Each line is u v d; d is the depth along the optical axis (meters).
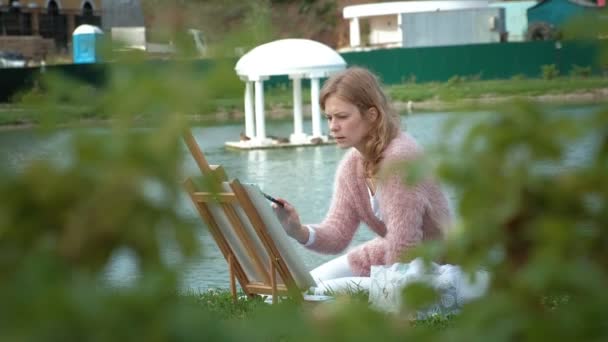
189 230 1.55
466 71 37.62
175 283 1.53
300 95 22.45
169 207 1.54
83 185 1.51
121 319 1.47
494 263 1.66
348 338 1.62
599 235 1.59
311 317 1.66
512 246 1.65
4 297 1.44
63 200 1.51
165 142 1.50
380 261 6.02
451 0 42.66
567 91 31.19
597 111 1.58
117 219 1.49
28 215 1.52
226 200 5.20
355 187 5.92
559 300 1.75
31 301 1.43
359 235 10.19
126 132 1.52
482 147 1.61
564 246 1.56
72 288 1.46
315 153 20.38
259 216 5.23
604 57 1.68
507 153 1.61
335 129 5.73
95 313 1.45
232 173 17.23
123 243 1.52
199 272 8.17
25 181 1.51
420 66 38.03
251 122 22.48
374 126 5.70
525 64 37.06
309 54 22.20
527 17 46.66
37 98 1.56
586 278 1.53
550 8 46.22
